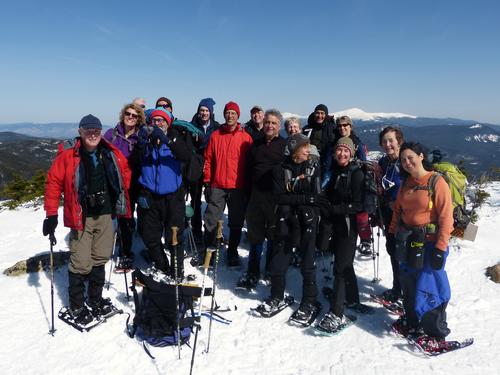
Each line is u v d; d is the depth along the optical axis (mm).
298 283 4758
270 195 4391
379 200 3941
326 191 3664
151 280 3566
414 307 3430
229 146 4754
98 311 3768
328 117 5367
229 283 4695
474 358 3205
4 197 12492
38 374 2994
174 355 3244
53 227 3492
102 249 3709
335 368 3125
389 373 3053
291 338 3545
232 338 3529
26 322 3691
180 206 4289
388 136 3855
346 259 3605
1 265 5359
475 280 4734
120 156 3771
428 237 3125
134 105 4543
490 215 8812
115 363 3137
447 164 3311
